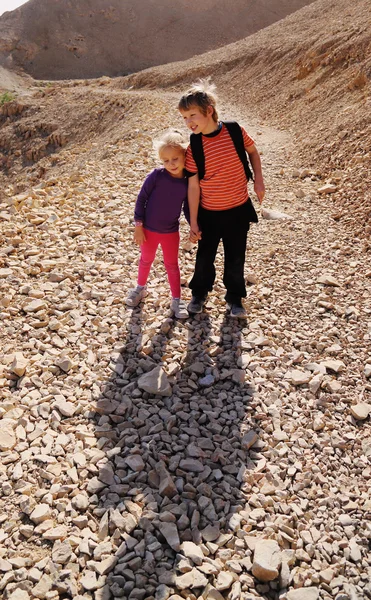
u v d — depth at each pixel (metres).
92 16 84.56
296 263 5.59
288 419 3.48
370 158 7.79
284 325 4.47
